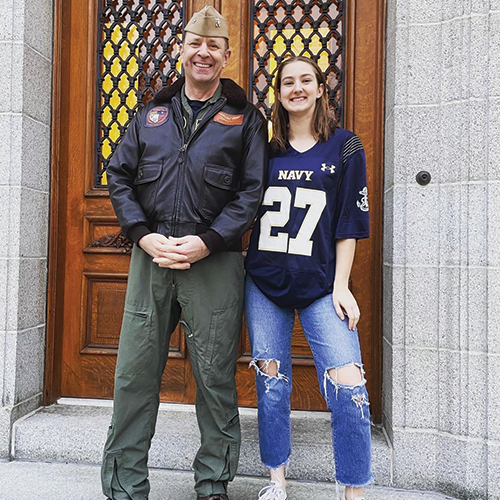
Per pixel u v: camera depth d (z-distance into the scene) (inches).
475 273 78.6
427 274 82.3
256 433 88.8
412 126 83.1
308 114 70.2
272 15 100.3
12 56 92.6
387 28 93.6
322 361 67.2
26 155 93.9
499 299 77.2
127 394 70.5
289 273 68.2
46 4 100.0
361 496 67.1
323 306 67.9
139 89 104.1
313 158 68.7
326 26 99.4
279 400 71.2
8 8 92.5
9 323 92.0
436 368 82.0
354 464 65.9
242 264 73.4
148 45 103.4
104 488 71.1
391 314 84.7
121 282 103.7
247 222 67.8
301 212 68.1
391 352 84.5
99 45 104.5
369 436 66.7
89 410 99.4
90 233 104.5
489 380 77.2
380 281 94.3
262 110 101.1
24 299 94.3
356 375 66.0
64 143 104.2
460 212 79.7
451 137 80.9
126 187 71.4
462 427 79.0
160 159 70.1
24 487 80.5
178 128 71.2
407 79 83.4
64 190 104.3
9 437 91.0
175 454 87.4
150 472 86.4
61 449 90.1
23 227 93.4
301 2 99.7
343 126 98.0
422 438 82.0
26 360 95.4
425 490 81.8
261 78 101.1
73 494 78.4
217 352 70.1
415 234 82.7
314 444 85.0
